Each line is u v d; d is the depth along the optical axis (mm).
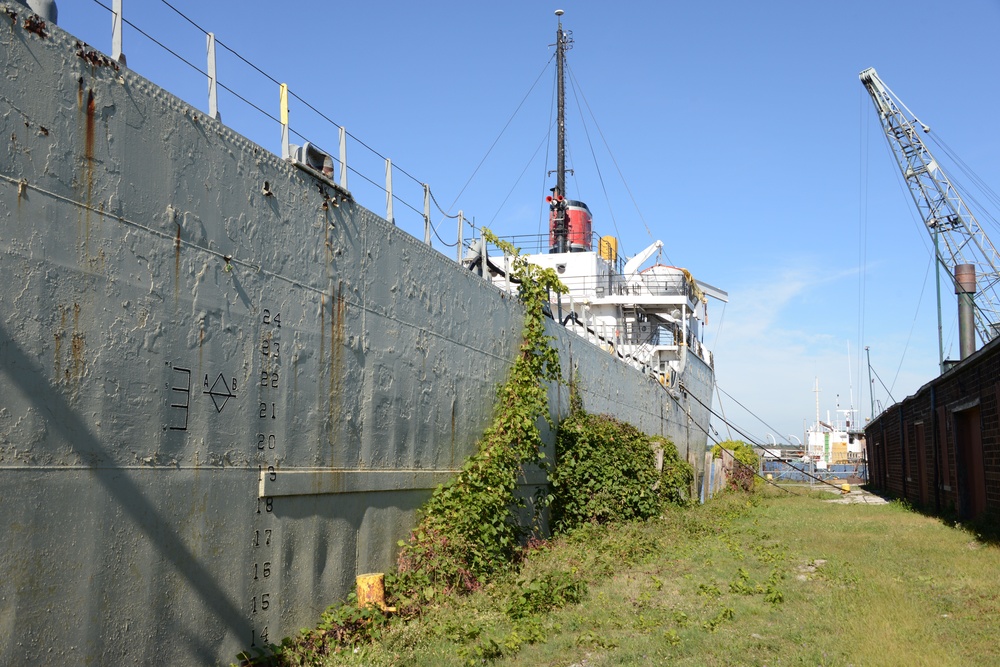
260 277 7867
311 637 8125
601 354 21062
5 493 5258
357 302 9594
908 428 29469
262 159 7977
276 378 8047
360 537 9516
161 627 6465
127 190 6352
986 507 17516
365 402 9688
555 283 16422
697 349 36688
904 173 44750
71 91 5910
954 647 7840
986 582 11102
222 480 7227
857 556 14203
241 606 7406
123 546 6141
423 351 11273
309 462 8539
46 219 5668
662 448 22969
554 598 10203
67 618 5645
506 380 14398
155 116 6668
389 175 10695
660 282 30797
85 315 5930
